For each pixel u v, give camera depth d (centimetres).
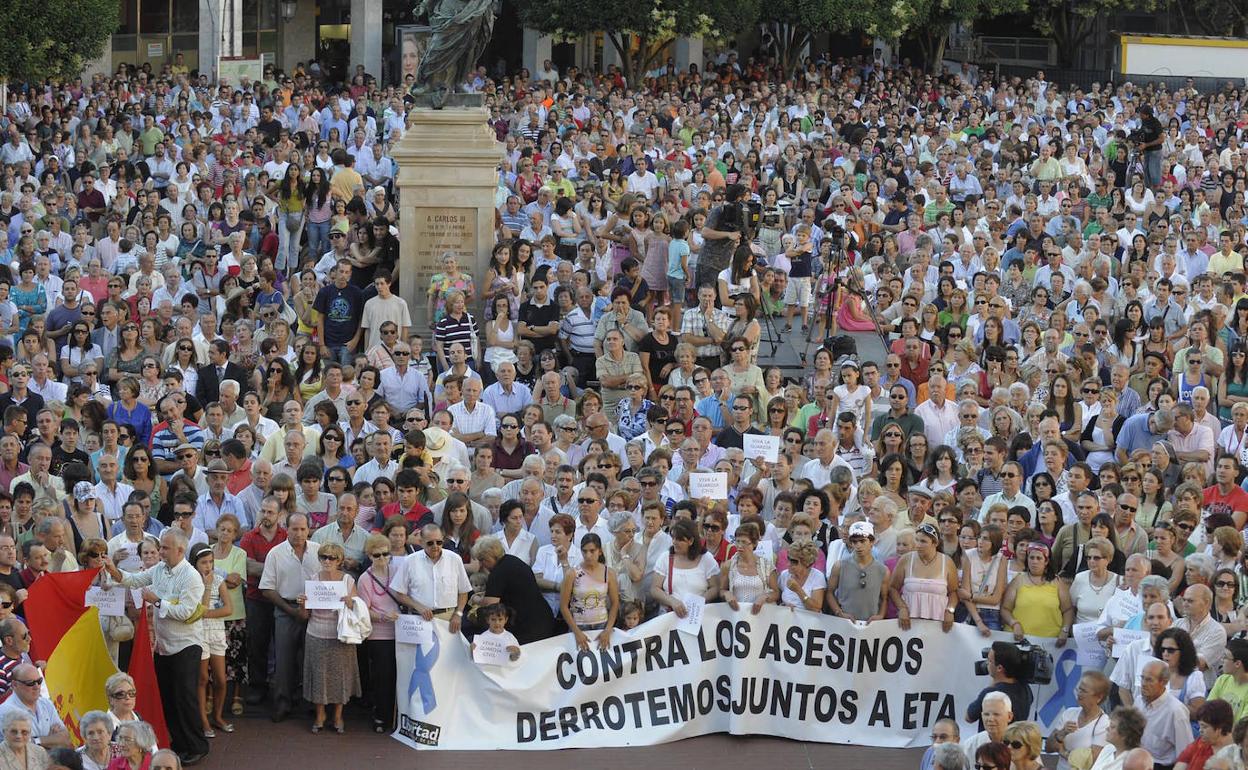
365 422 2042
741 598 1653
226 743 1614
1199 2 6531
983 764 1290
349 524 1692
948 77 5556
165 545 1558
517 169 3412
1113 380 2195
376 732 1655
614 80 5075
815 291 2731
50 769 1259
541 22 5212
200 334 2356
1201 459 2028
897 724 1644
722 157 3694
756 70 5484
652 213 2802
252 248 2894
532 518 1766
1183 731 1380
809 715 1648
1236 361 2291
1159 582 1477
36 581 1526
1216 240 3266
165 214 2920
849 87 4984
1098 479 2009
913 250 3006
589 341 2395
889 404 2250
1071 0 6638
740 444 2033
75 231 2927
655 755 1609
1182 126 4591
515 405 2200
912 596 1644
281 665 1667
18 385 2111
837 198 3144
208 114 3900
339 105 4038
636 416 2139
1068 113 4719
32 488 1734
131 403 2086
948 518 1655
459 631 1631
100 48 4038
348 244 2639
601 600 1642
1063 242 3136
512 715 1627
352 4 5509
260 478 1805
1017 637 1630
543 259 2669
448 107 2553
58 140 3569
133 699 1384
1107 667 1582
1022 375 2289
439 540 1623
